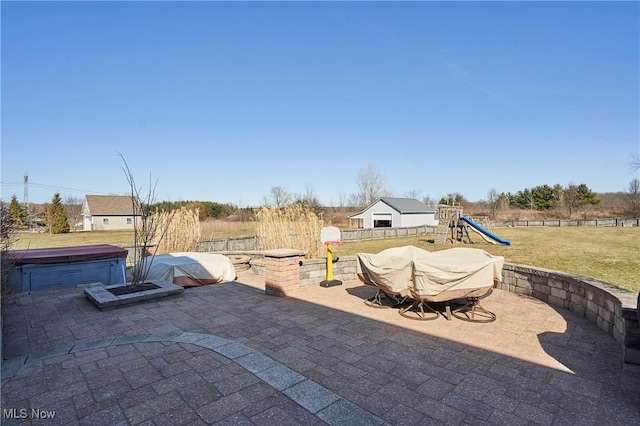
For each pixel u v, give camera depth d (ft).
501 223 107.86
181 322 15.33
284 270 20.25
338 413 7.86
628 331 10.61
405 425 7.82
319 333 14.06
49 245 61.21
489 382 9.89
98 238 79.46
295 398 8.48
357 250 50.16
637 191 111.14
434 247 53.06
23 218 47.60
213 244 44.78
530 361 11.35
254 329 14.53
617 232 71.10
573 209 127.95
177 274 24.04
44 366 10.23
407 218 102.32
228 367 10.18
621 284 21.34
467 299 17.21
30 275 20.75
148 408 8.02
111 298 17.39
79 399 8.40
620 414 8.27
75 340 13.01
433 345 12.76
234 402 8.29
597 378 10.12
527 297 19.88
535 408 8.53
